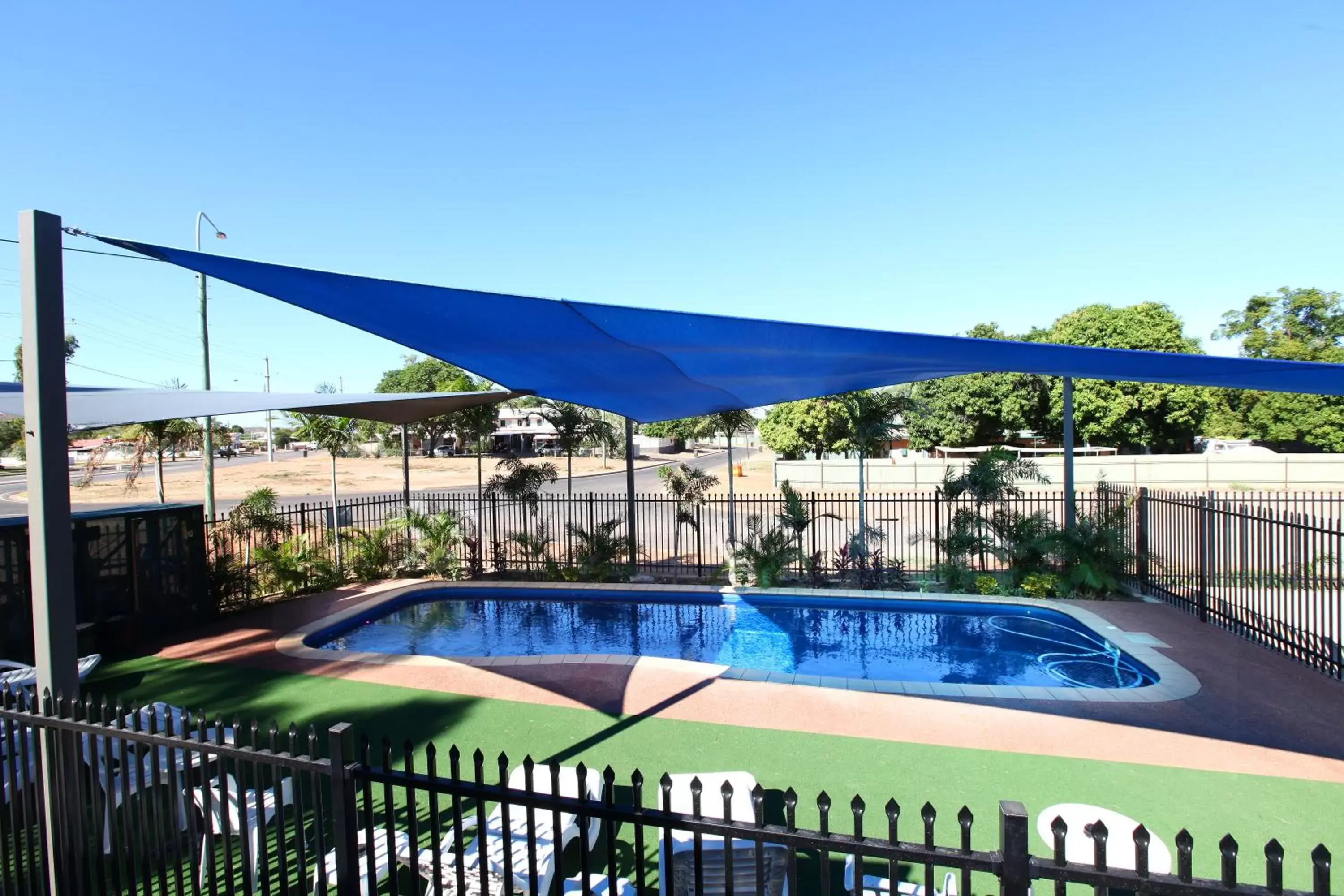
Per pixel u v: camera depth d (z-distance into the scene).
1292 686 6.86
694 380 7.74
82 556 8.44
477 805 2.43
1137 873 1.79
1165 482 26.61
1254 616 8.52
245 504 11.89
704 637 10.44
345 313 5.28
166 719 2.96
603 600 12.11
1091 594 10.84
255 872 3.93
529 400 13.90
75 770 3.18
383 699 6.89
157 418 6.55
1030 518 11.63
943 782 5.04
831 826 4.47
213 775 4.56
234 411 6.98
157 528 9.34
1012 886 1.85
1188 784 4.95
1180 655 7.83
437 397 9.61
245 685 7.34
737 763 5.38
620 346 5.73
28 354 3.75
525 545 13.73
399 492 29.64
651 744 5.75
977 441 37.94
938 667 9.03
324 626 9.89
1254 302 36.88
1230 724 6.00
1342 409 31.77
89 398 7.12
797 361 6.11
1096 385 31.75
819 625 10.82
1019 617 10.49
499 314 4.81
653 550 16.73
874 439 13.46
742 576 12.57
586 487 32.72
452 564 13.45
